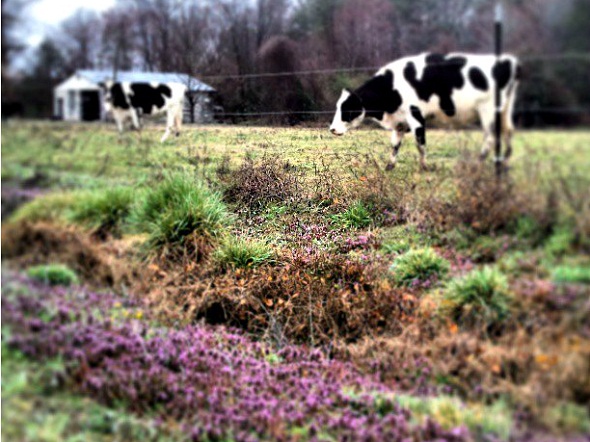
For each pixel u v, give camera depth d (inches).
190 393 135.3
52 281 190.2
